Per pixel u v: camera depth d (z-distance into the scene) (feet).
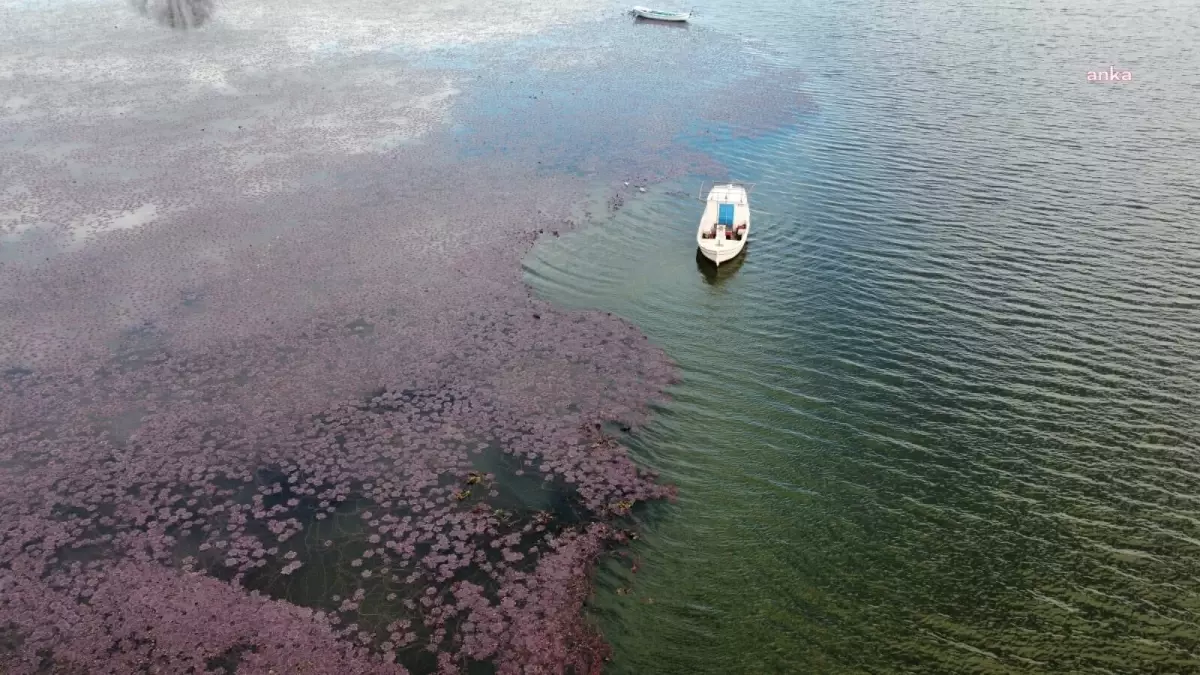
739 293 129.08
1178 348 112.68
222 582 78.38
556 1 336.29
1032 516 87.25
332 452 94.94
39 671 69.77
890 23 295.89
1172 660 72.74
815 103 213.87
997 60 247.29
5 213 148.15
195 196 155.74
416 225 147.02
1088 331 116.88
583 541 84.28
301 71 234.17
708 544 84.58
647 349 115.14
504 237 143.95
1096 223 146.61
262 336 114.73
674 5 332.19
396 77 231.30
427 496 89.40
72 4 306.14
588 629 75.15
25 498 87.15
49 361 108.68
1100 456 94.89
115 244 137.90
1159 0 323.98
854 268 135.03
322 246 138.82
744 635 74.95
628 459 95.50
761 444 97.96
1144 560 82.07
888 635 75.10
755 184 166.61
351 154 177.58
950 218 150.30
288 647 72.08
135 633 73.15
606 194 162.61
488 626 74.79
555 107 210.18
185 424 98.32
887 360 112.47
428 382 106.83
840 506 89.15
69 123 191.11
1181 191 157.69
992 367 110.22
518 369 109.91
